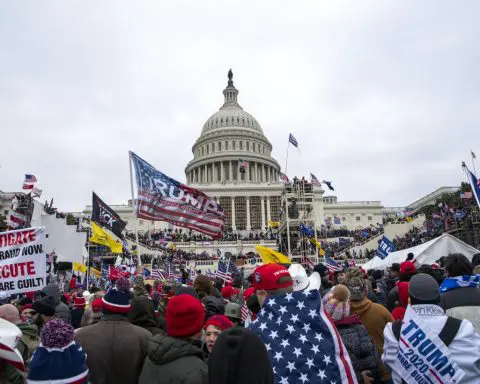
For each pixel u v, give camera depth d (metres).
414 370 5.80
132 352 6.70
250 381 3.83
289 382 5.56
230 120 165.88
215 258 90.25
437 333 5.82
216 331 7.40
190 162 161.00
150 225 125.44
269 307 6.14
